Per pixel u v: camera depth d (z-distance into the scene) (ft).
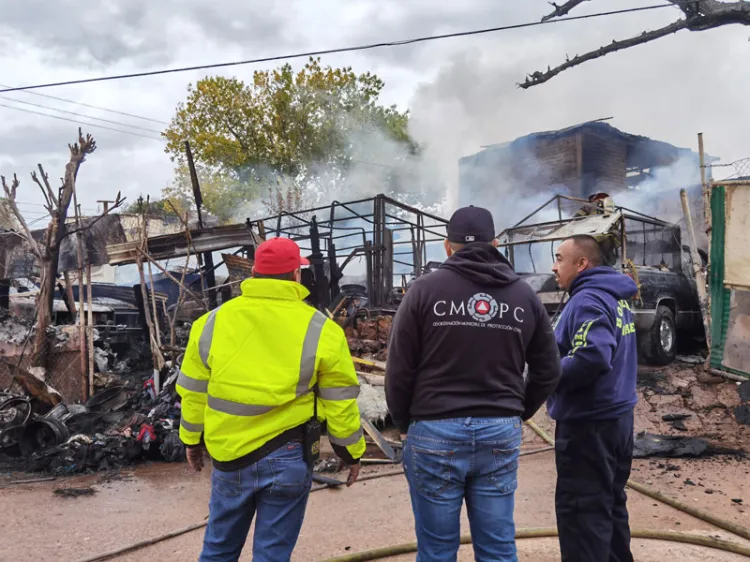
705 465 17.62
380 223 36.60
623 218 29.84
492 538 7.27
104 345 33.55
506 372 7.32
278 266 7.79
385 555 11.39
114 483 18.15
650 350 29.12
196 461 8.21
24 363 28.17
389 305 37.01
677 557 11.02
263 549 7.44
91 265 31.58
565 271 9.40
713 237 27.02
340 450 7.84
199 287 44.88
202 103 97.66
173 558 11.91
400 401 7.57
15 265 36.63
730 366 26.16
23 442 21.31
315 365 7.49
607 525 8.60
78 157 29.32
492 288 7.38
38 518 14.65
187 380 7.82
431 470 7.22
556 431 9.10
